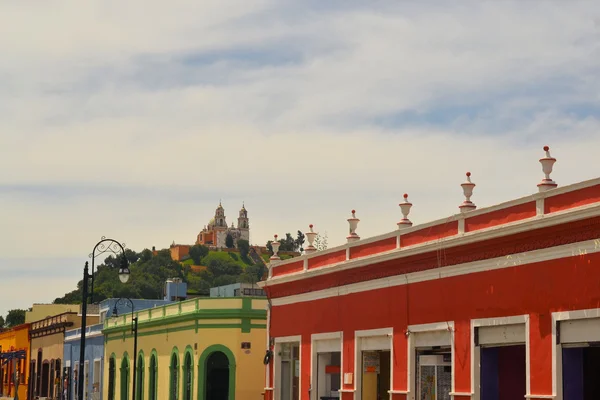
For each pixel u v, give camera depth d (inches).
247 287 3371.1
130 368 3088.1
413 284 1622.8
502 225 1389.0
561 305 1277.1
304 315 2011.6
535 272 1331.2
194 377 2527.1
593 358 1295.5
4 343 5083.7
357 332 1788.9
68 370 3848.4
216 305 2522.1
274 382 2130.9
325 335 1908.2
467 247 1467.8
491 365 1448.1
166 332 2775.6
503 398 1439.5
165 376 2760.8
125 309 3676.2
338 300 1870.1
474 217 1478.8
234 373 2490.2
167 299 3777.1
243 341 2504.9
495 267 1414.9
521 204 1373.0
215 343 2512.3
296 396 2076.8
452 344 1499.8
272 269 2188.7
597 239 1222.9
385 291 1706.4
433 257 1558.8
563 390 1272.1
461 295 1489.9
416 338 1617.9
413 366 1614.2
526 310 1342.3
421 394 1598.2
